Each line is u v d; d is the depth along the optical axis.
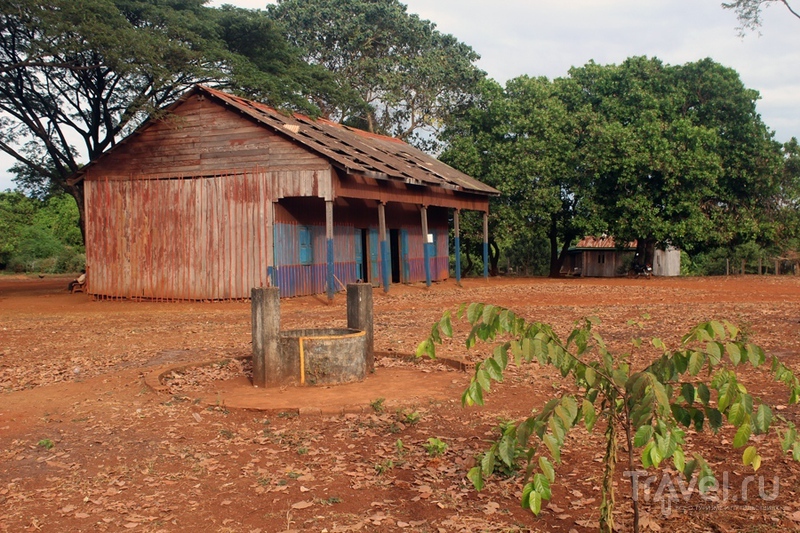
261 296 10.02
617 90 40.72
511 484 6.13
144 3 28.64
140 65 24.72
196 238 24.69
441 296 25.47
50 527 5.52
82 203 31.56
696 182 37.59
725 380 3.72
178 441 7.66
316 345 9.97
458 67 49.41
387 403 8.79
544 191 38.28
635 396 3.81
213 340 15.23
